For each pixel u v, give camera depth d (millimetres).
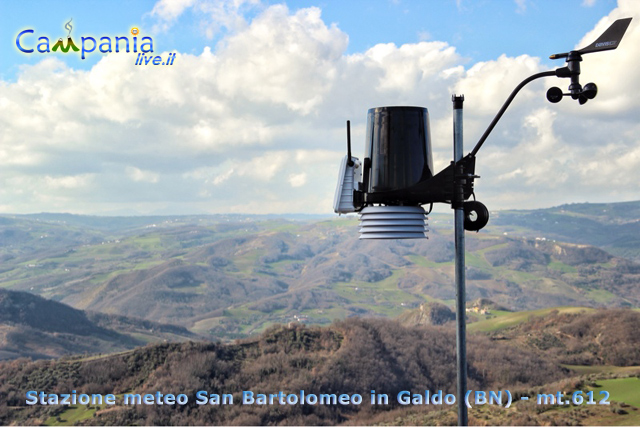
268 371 102688
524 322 165500
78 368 105125
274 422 90875
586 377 78562
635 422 60938
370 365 106250
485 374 115250
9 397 96688
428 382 107625
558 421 63438
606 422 62750
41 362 108312
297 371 103062
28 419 91375
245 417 90125
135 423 87562
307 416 93250
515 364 117000
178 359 103812
